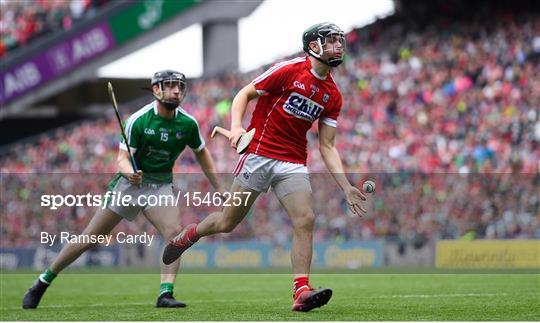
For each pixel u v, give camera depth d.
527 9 102.44
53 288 47.97
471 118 90.44
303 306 27.36
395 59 101.88
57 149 107.19
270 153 27.22
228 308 31.14
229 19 114.88
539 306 30.91
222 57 114.88
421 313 28.17
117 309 31.88
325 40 26.62
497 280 47.84
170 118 31.88
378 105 96.31
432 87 95.88
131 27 110.69
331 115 27.83
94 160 104.56
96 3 114.62
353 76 101.31
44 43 109.94
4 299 39.84
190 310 30.41
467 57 97.88
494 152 85.38
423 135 90.62
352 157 91.25
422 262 74.75
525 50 95.62
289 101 26.97
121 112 110.62
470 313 28.27
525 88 91.06
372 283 47.56
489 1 104.50
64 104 128.88
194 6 112.81
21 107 109.62
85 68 110.50
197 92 109.00
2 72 109.00
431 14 107.38
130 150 31.48
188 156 93.88
